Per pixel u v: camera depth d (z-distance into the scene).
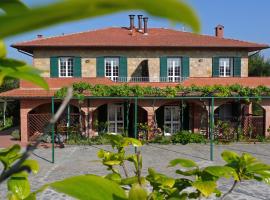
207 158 17.52
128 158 2.48
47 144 21.48
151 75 25.45
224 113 24.72
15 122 32.03
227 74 25.98
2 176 0.67
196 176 2.02
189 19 0.36
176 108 24.61
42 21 0.37
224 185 11.77
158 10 0.36
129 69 25.39
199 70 25.73
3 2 0.42
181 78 25.53
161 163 16.17
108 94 22.06
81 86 22.08
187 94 23.30
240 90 22.86
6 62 0.71
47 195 10.27
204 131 24.47
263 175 1.95
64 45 24.44
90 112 23.28
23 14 0.37
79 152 19.11
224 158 2.13
